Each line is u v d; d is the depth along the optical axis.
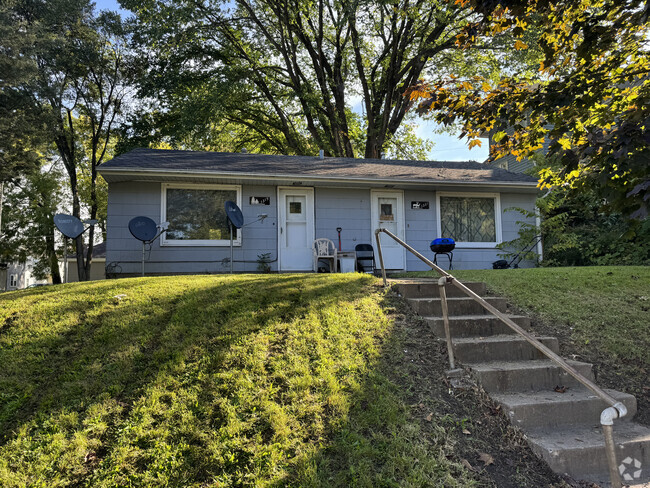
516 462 3.45
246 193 11.64
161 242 10.97
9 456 3.18
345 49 21.06
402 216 12.55
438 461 3.28
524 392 4.34
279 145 24.42
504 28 4.57
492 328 5.46
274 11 19.80
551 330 5.76
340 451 3.27
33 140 17.58
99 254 26.09
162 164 10.98
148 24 19.41
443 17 17.27
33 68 16.11
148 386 3.89
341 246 12.11
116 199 10.85
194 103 18.52
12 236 26.30
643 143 3.94
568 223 14.97
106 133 22.55
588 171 4.93
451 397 4.08
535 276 8.02
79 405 3.71
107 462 3.14
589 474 3.45
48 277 28.20
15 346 4.55
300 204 12.06
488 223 13.12
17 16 18.30
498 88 4.86
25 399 3.80
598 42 4.56
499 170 14.34
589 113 4.82
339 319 5.20
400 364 4.45
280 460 3.14
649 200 3.78
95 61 19.84
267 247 11.69
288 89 22.69
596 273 8.20
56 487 2.95
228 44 21.47
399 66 20.84
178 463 3.12
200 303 5.57
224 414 3.57
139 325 4.95
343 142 22.55
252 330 4.85
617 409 2.43
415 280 7.36
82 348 4.53
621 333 5.67
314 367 4.22
